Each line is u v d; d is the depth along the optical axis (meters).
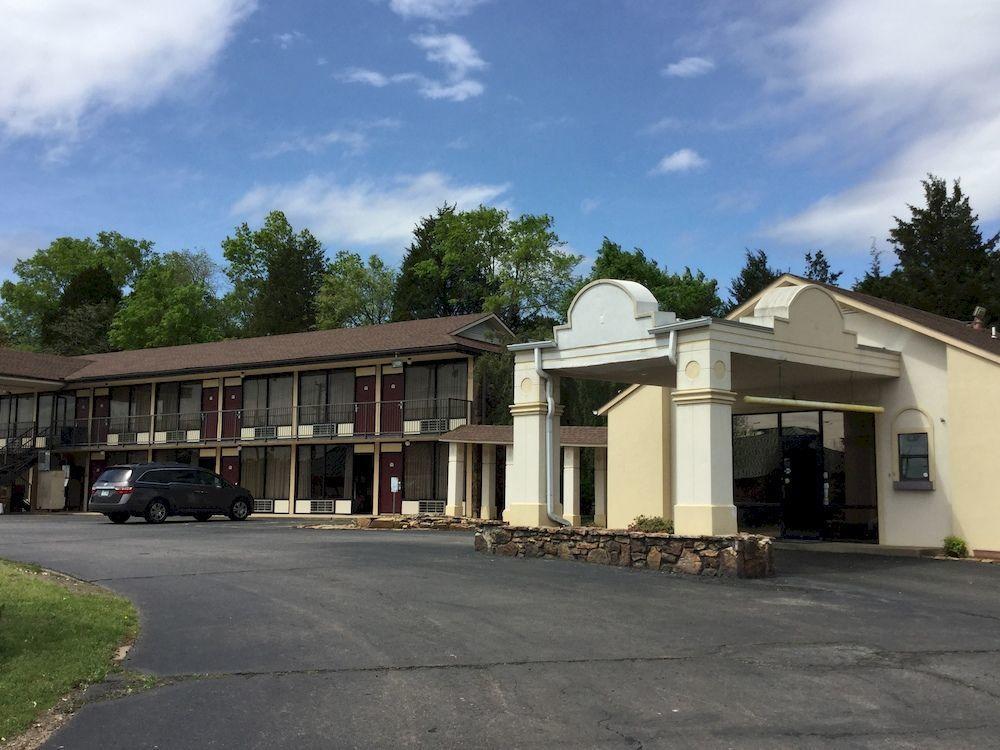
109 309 67.06
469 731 5.89
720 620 9.48
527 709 6.34
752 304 19.25
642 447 21.17
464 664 7.62
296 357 35.56
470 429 29.70
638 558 13.75
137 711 6.42
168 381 41.34
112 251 75.00
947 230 51.28
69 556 15.74
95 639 8.52
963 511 16.11
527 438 16.33
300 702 6.58
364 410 34.91
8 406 46.78
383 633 8.86
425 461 33.44
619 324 15.05
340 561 14.74
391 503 33.81
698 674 7.25
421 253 55.22
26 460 41.47
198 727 6.06
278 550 16.73
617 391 32.06
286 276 63.09
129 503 25.77
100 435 42.56
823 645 8.30
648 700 6.54
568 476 26.33
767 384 18.38
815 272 58.69
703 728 5.90
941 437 16.70
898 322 17.28
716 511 13.20
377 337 36.31
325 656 7.95
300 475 36.97
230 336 65.75
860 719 6.08
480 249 53.03
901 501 17.14
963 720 6.05
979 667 7.48
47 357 45.00
